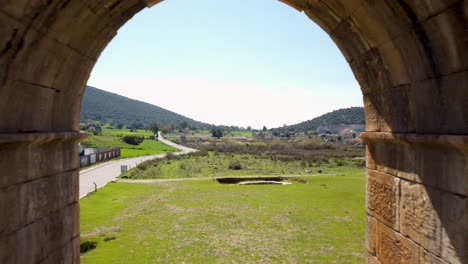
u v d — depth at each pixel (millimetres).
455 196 3127
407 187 3984
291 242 14961
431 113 3441
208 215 19766
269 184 33500
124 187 29500
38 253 3871
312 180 34188
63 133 4223
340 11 4336
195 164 50750
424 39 3281
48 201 4109
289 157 61094
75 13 3713
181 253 13391
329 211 20891
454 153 3129
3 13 2902
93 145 73625
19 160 3498
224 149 78938
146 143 97562
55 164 4289
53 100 4180
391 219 4391
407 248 3998
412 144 3820
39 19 3303
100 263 12148
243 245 14516
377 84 4551
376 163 4852
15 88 3395
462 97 2953
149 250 13680
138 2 4504
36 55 3549
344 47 4984
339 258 13070
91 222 17750
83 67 4609
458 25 2816
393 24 3592
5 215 3281
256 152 73000
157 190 28719
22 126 3576
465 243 3012
